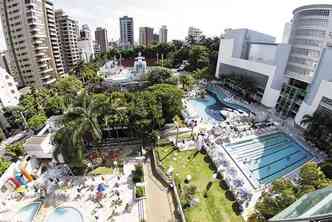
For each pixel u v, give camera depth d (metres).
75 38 112.25
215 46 108.69
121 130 39.44
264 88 58.88
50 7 82.44
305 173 20.88
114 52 124.94
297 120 44.81
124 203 25.69
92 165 32.78
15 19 68.94
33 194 27.30
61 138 28.33
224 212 23.25
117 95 46.94
